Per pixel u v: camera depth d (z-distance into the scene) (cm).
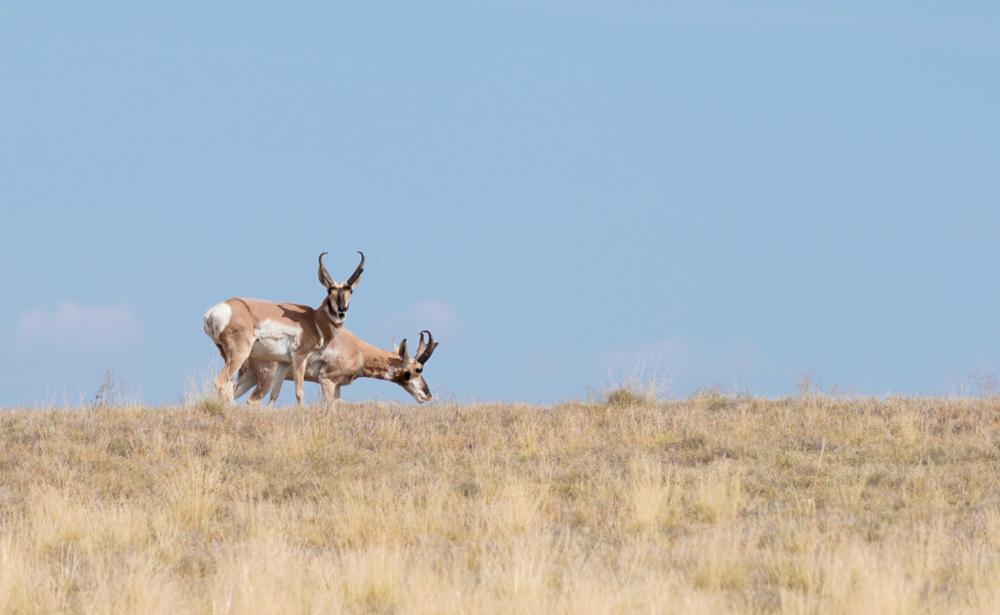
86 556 4538
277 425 6994
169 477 5866
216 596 3778
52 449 6347
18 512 5262
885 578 3750
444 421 7238
